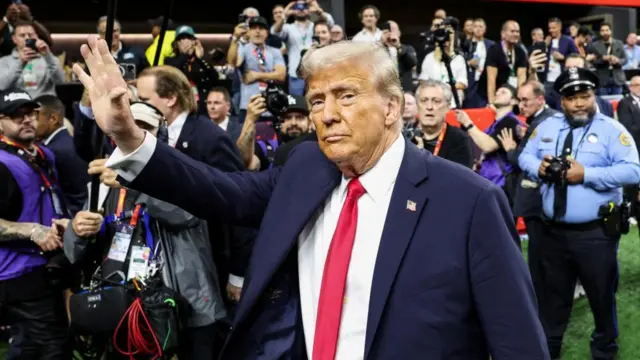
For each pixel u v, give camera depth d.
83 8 9.96
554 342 4.01
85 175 3.88
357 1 11.59
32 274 3.08
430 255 1.46
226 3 10.79
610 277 3.79
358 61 1.47
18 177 3.09
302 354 1.63
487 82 7.78
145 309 2.41
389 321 1.45
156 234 2.54
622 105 7.16
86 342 2.63
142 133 1.56
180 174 1.59
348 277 1.53
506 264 1.45
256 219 1.74
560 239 3.83
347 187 1.59
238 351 1.61
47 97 4.07
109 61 1.51
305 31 7.41
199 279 2.53
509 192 5.02
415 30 12.08
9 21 6.85
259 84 6.44
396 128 1.56
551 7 12.97
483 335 1.50
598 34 11.77
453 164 1.56
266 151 4.54
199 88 5.36
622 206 3.79
